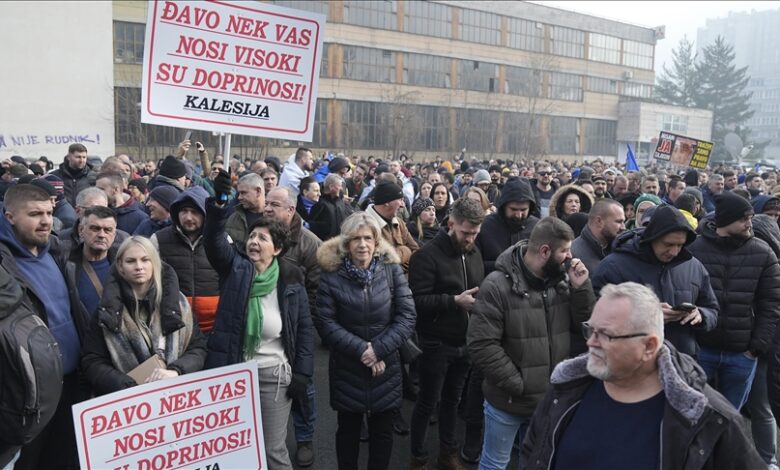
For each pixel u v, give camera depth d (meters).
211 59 5.18
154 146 37.12
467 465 5.04
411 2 53.03
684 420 2.19
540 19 61.94
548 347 3.84
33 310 3.41
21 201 3.68
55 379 3.23
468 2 56.44
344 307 4.19
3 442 3.26
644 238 4.05
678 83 89.44
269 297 4.02
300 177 9.48
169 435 3.48
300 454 4.94
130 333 3.61
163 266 3.84
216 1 5.15
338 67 49.34
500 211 5.52
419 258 4.80
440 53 54.94
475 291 4.56
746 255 4.72
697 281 4.21
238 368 3.68
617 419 2.36
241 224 5.34
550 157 63.53
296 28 5.45
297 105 5.53
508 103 59.31
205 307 4.64
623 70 70.12
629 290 2.33
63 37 20.09
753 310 4.79
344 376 4.19
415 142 52.72
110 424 3.30
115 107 38.19
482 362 3.77
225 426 3.65
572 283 3.86
